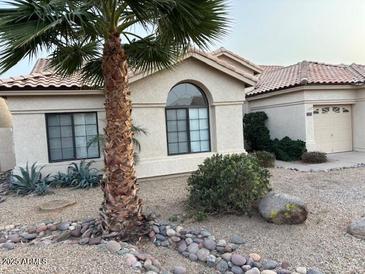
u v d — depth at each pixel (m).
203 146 14.88
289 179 12.59
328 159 17.75
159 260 6.18
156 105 13.50
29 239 7.43
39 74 14.30
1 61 5.96
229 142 15.01
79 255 5.75
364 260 5.55
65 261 5.47
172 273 5.65
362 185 11.10
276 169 15.30
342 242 6.29
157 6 5.85
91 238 6.85
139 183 12.97
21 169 12.16
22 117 12.92
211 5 6.23
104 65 6.42
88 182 12.20
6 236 7.56
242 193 7.68
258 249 6.24
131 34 7.20
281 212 7.27
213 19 6.62
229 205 7.89
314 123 19.39
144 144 13.39
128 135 6.59
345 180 12.09
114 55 6.34
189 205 8.65
